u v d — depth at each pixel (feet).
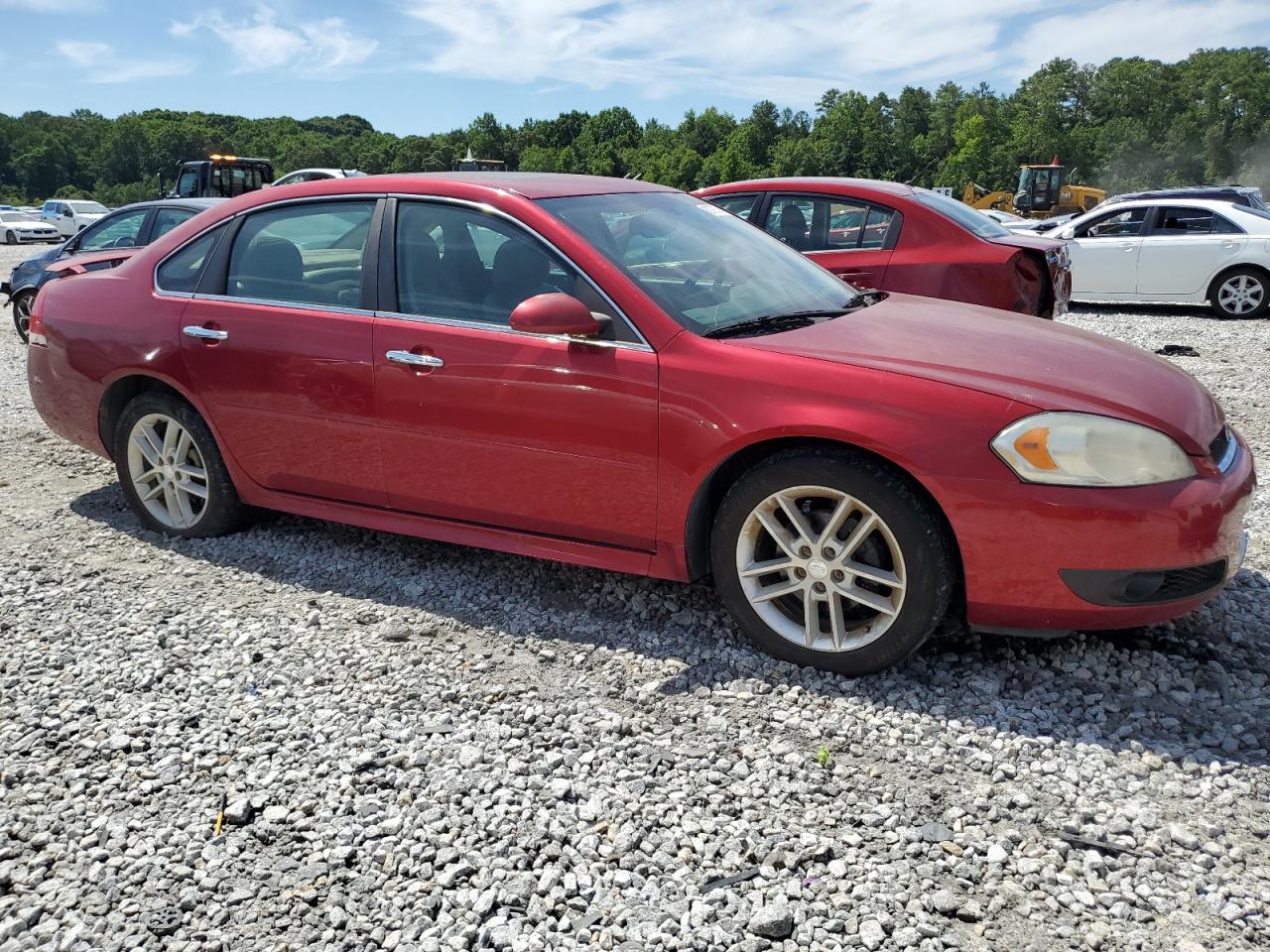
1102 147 523.29
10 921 7.56
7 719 10.50
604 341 11.64
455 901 7.75
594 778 9.28
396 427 13.05
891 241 23.99
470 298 12.61
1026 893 7.76
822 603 11.23
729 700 10.64
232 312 14.26
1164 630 11.88
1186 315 41.96
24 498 18.08
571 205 12.78
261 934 7.46
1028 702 10.43
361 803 8.95
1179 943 7.22
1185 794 8.93
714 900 7.73
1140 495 9.78
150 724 10.33
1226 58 525.34
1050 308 24.18
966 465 9.95
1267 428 21.77
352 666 11.51
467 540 13.07
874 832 8.48
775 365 10.88
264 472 14.49
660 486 11.44
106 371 15.46
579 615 12.75
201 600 13.39
